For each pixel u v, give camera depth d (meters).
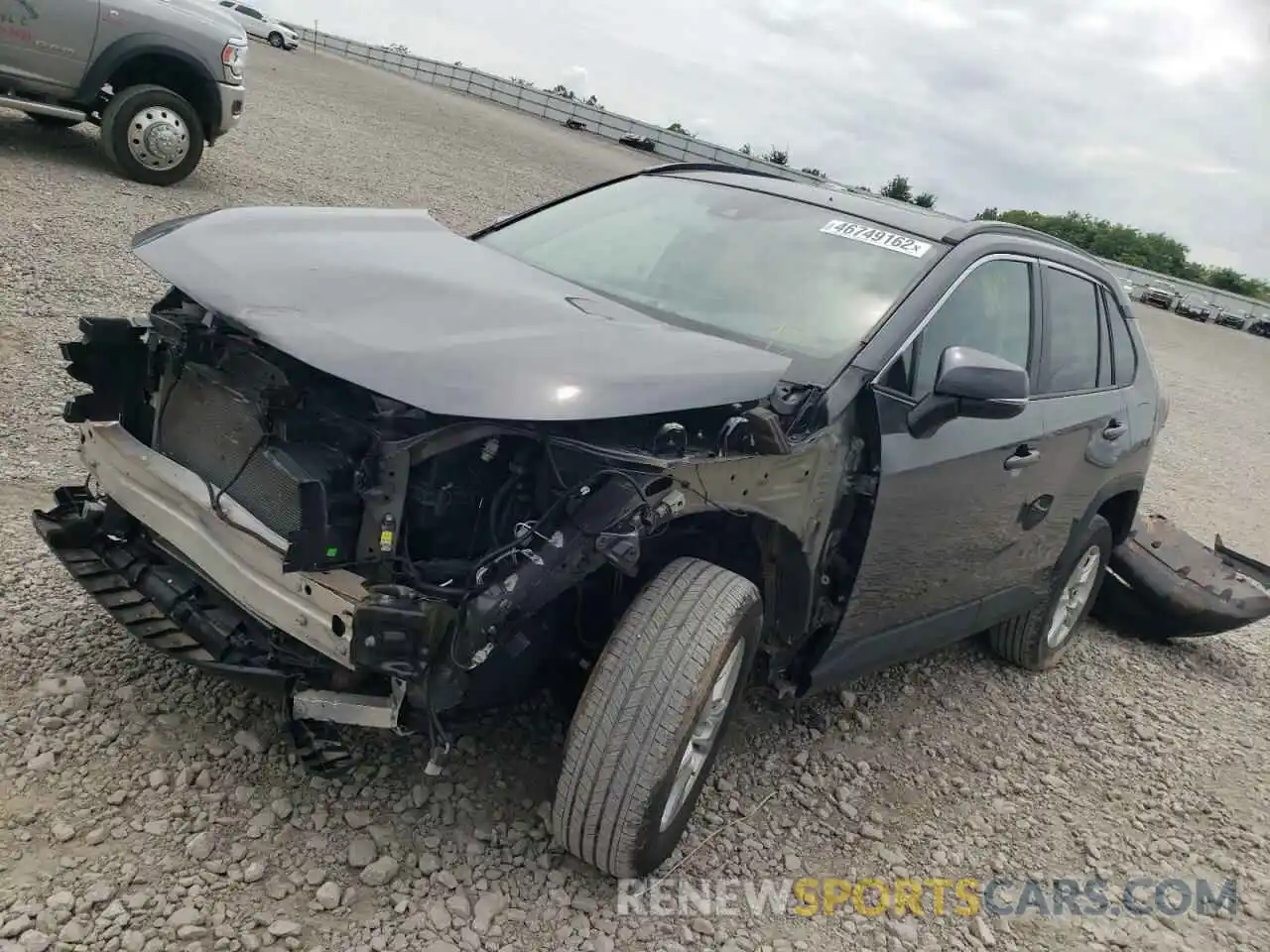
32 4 9.02
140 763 2.94
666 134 46.25
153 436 3.08
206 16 10.17
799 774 3.75
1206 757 4.74
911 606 3.84
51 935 2.34
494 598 2.43
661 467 2.58
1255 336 41.66
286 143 15.03
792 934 2.97
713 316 3.56
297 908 2.59
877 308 3.54
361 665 2.42
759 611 2.96
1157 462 11.36
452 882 2.78
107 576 3.05
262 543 2.60
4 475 4.48
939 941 3.12
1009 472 3.94
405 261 3.20
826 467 3.14
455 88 49.66
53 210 8.35
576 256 4.00
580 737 2.70
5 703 3.06
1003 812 3.90
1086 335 4.70
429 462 2.53
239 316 2.59
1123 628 6.18
